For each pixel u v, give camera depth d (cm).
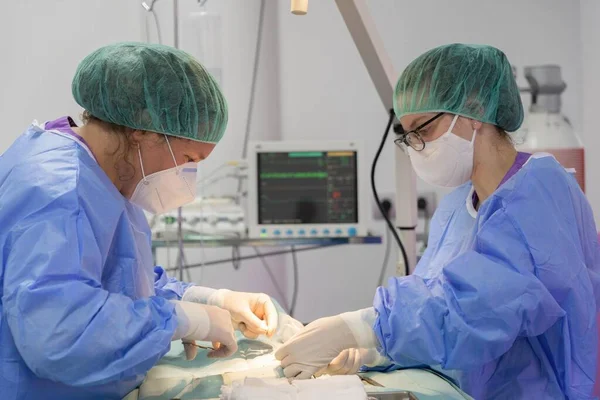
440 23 304
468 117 146
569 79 300
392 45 306
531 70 238
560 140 229
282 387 114
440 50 149
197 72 134
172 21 282
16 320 105
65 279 108
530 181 132
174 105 129
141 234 143
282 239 251
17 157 123
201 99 133
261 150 255
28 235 110
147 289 142
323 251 321
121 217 130
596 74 277
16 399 115
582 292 130
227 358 146
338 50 312
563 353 134
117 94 126
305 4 131
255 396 110
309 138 316
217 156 311
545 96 236
